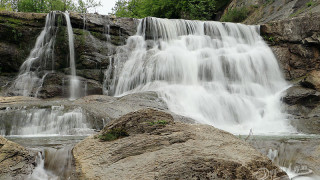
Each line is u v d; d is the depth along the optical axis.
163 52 15.50
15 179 4.64
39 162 5.16
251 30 17.97
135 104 10.74
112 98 11.62
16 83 15.09
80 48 15.58
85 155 4.85
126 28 16.95
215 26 17.94
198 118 11.21
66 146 5.84
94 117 9.36
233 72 15.24
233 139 4.96
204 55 15.69
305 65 16.11
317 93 13.30
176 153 4.23
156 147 4.52
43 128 9.21
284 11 20.61
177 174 3.75
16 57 15.86
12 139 7.52
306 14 16.94
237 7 26.03
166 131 4.94
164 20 17.47
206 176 3.75
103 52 15.90
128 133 5.07
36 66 15.62
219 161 3.89
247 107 12.91
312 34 16.27
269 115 12.82
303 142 7.28
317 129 11.11
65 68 15.50
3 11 16.11
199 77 15.00
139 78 14.76
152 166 4.02
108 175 4.14
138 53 16.02
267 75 15.87
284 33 17.05
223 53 16.25
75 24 16.22
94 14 16.67
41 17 16.23
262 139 8.12
